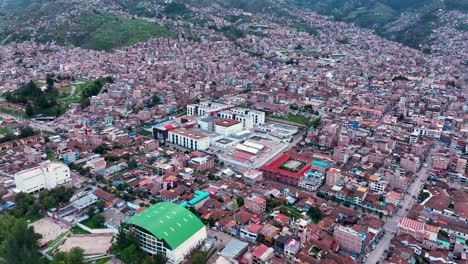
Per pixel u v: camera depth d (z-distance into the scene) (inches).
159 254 7583.7
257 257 7544.3
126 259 7751.0
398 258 7721.5
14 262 7372.1
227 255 7785.4
